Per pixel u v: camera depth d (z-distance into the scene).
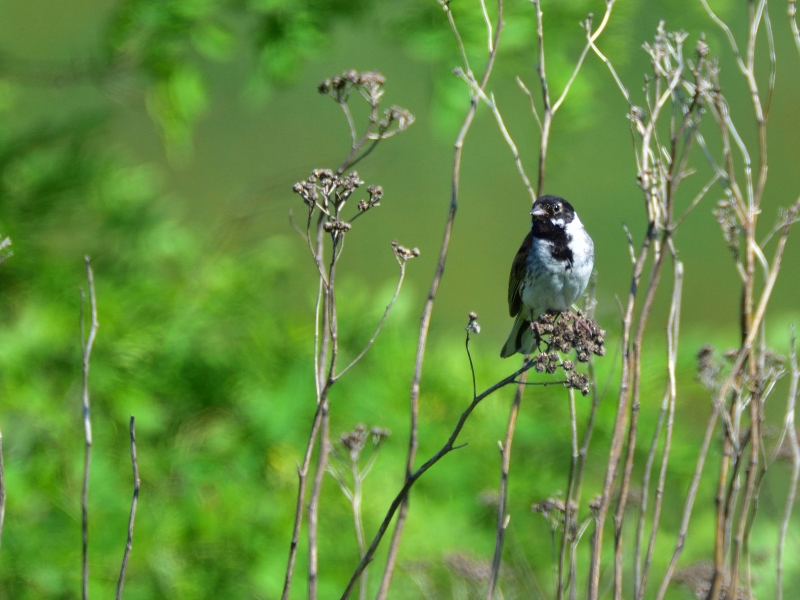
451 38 11.22
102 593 9.41
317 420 5.75
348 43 22.25
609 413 10.67
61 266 11.04
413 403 6.33
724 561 6.08
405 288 11.81
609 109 22.00
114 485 10.16
